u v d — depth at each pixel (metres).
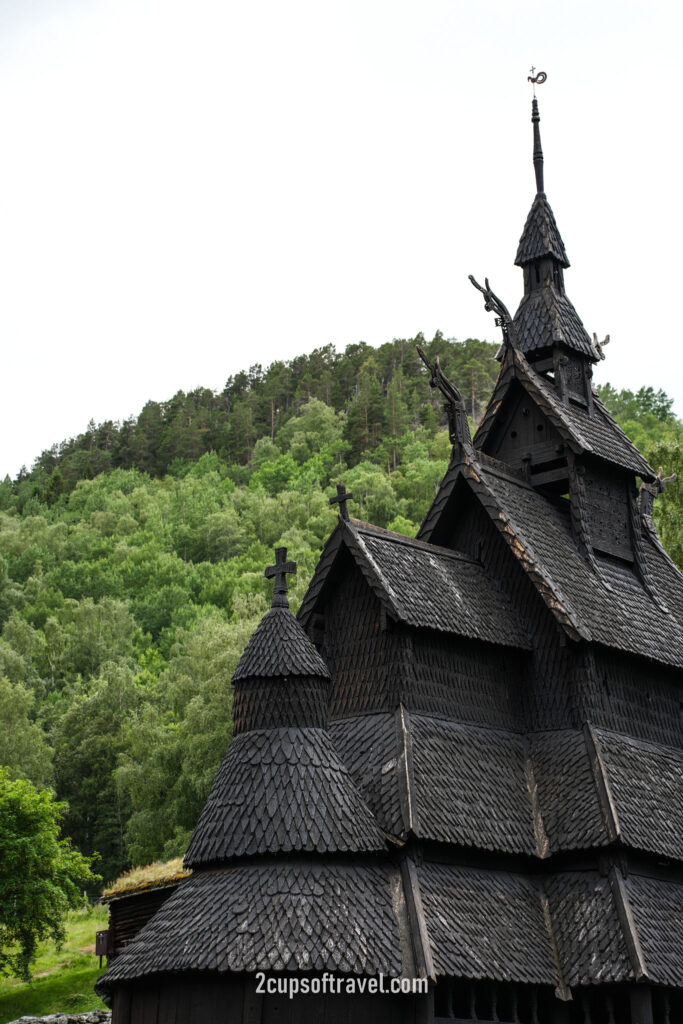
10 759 112.12
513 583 33.12
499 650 31.97
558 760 30.83
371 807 27.41
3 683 118.75
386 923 25.27
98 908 76.00
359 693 30.05
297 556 180.38
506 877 28.84
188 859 26.36
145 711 112.38
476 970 25.53
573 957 27.73
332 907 25.05
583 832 29.03
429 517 34.38
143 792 88.94
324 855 25.89
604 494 36.56
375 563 30.12
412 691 29.45
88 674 165.25
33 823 56.59
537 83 40.53
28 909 54.62
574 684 31.59
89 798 119.06
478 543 34.00
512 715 31.81
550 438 36.06
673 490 71.06
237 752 27.17
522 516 33.91
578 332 38.12
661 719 34.03
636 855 29.62
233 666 89.25
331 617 31.28
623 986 27.22
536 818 29.91
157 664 170.12
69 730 127.06
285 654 27.67
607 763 30.41
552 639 32.19
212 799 26.88
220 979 24.33
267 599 119.94
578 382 37.91
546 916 28.72
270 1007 23.92
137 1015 25.34
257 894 25.03
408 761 27.88
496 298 36.78
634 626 34.00
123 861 111.62
